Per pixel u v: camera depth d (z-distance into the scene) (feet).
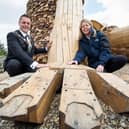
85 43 10.68
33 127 6.17
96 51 10.59
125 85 6.99
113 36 17.71
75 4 13.66
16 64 9.61
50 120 6.45
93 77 8.05
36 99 5.68
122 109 6.45
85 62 11.15
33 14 18.01
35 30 17.47
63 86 6.50
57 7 13.99
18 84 7.45
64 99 5.60
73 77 7.22
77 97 5.74
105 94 7.17
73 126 4.63
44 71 7.97
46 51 11.87
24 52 9.73
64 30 11.71
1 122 6.56
